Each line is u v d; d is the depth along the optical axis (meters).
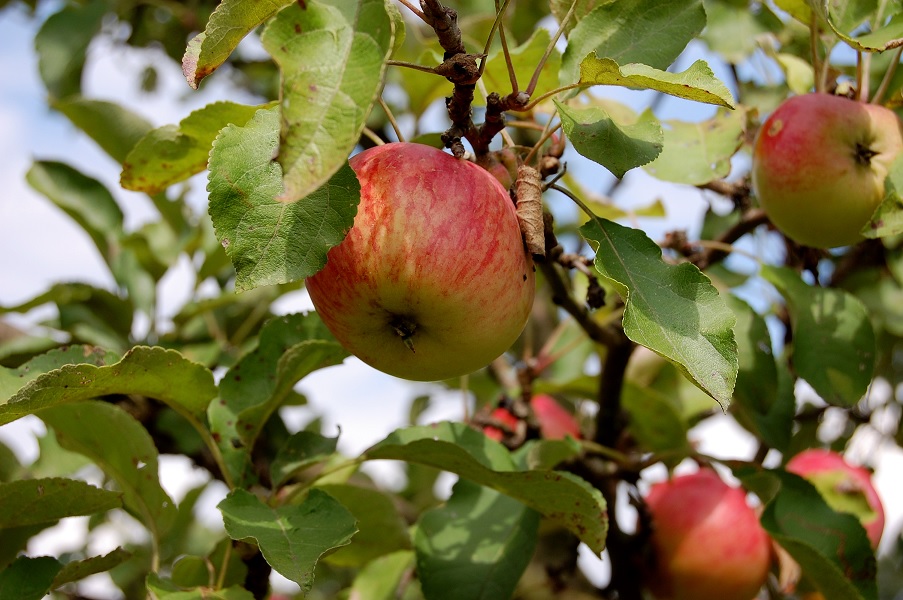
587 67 0.58
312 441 0.67
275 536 0.60
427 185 0.58
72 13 0.97
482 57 0.58
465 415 0.79
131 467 0.68
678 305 0.59
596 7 0.64
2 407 0.59
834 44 0.72
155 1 1.09
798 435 0.86
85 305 0.82
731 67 0.82
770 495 0.71
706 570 0.75
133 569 0.87
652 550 0.76
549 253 0.63
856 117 0.68
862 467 0.85
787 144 0.69
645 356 0.85
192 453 0.78
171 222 0.87
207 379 0.64
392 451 0.64
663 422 0.78
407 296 0.58
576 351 0.95
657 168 0.71
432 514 0.70
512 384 0.90
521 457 0.74
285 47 0.53
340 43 0.53
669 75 0.57
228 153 0.58
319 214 0.57
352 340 0.61
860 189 0.68
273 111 0.59
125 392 0.63
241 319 0.84
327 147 0.52
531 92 0.60
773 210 0.70
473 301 0.58
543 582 0.83
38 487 0.63
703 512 0.76
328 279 0.59
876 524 0.75
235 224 0.57
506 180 0.61
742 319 0.73
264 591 0.66
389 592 0.77
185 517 0.89
